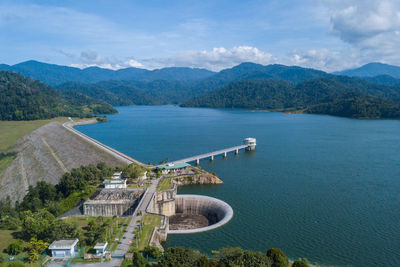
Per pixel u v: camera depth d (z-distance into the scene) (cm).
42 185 12400
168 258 6556
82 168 14200
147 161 19988
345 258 8500
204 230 10031
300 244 9225
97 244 7544
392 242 9294
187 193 13788
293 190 13962
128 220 9675
